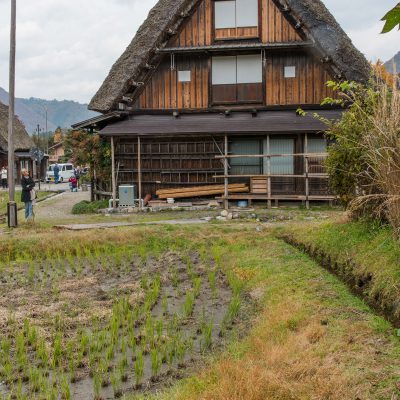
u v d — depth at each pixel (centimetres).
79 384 580
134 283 988
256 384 470
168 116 2116
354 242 844
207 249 1248
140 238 1339
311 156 1881
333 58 1953
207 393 479
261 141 2077
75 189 3734
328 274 829
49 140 8700
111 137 2014
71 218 1847
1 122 4922
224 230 1384
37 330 729
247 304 804
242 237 1270
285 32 2047
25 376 598
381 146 746
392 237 743
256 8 2062
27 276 1072
